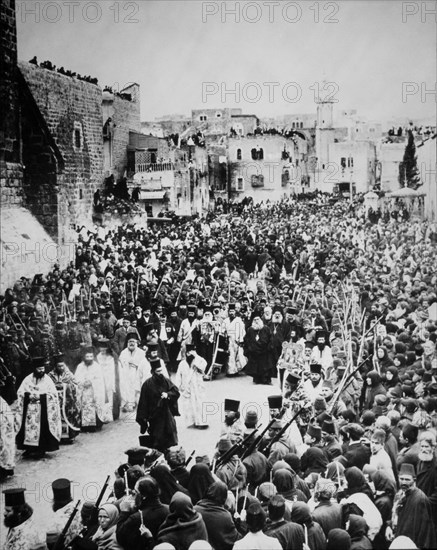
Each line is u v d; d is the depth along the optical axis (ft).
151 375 46.29
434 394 43.73
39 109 49.26
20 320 47.39
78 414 45.50
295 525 32.09
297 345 48.24
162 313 49.26
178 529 31.99
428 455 37.83
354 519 31.71
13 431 43.93
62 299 48.57
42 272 49.19
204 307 49.39
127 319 48.37
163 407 44.11
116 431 46.16
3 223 48.42
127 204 50.83
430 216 50.80
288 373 44.57
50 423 44.14
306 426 40.45
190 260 50.75
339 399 42.96
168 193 50.88
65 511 40.98
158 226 51.06
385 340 47.34
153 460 39.52
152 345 46.80
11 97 48.98
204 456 37.55
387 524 34.55
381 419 38.73
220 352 48.39
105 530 34.73
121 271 50.29
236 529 33.83
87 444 45.06
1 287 47.80
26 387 44.47
